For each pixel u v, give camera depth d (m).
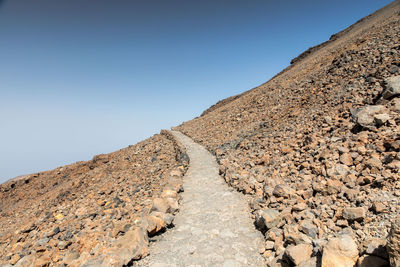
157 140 34.25
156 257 7.58
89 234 9.53
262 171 13.67
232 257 7.29
